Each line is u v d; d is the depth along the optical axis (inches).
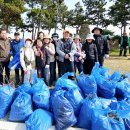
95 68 135.9
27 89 119.1
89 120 105.2
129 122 101.4
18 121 112.3
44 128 103.0
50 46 175.0
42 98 113.0
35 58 167.3
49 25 1095.6
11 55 175.6
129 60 352.5
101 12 927.7
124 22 763.4
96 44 176.9
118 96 128.0
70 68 170.1
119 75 136.6
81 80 121.7
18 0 796.6
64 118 104.7
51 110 113.6
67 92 110.7
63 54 168.1
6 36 169.9
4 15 779.4
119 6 722.8
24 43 168.1
